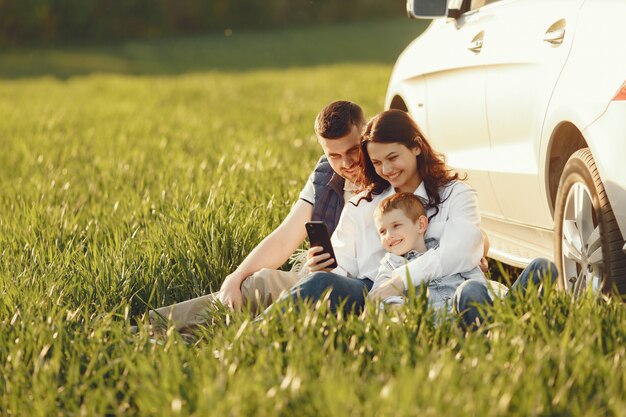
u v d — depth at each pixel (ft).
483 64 21.26
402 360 13.00
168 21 214.69
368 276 17.47
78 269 19.97
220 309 17.28
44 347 14.73
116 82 106.63
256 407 12.12
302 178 30.37
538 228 20.13
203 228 22.02
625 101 15.98
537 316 14.43
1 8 201.05
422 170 17.30
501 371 12.65
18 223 25.40
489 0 22.57
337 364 13.02
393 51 170.30
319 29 214.90
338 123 17.71
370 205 17.70
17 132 54.75
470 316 15.31
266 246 18.84
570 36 17.88
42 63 167.63
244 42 195.00
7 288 18.57
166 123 59.52
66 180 34.40
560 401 11.91
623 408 11.56
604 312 14.85
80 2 205.77
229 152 41.09
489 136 21.33
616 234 16.67
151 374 13.46
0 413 13.39
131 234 23.70
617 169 16.05
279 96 80.94
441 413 11.29
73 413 12.94
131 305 19.17
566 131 18.28
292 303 15.34
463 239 16.65
